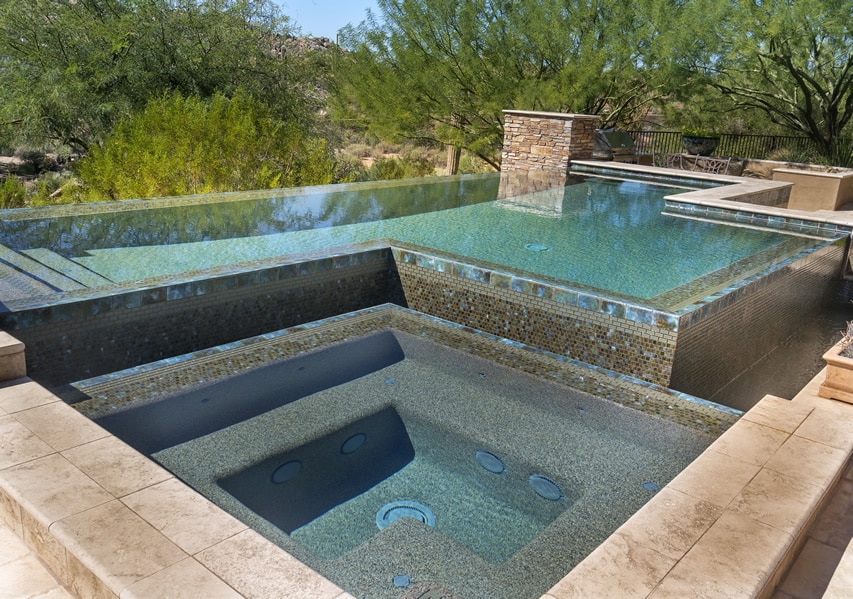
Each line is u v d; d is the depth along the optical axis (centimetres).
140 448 287
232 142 860
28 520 209
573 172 980
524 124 1010
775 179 1061
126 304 380
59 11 1179
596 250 529
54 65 1143
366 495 305
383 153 2350
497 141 1392
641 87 1299
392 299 533
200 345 422
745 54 1185
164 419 312
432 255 495
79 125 1184
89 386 333
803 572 223
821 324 622
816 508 231
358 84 1328
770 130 1589
